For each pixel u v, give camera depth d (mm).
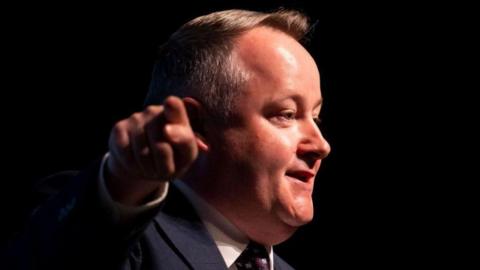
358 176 5648
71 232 1694
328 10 5496
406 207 5598
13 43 5047
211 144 2430
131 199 1667
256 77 2428
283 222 2436
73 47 5129
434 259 5539
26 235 1811
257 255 2467
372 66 5590
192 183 2455
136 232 1699
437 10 5566
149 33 5195
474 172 5520
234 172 2400
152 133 1501
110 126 5152
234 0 5152
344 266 5535
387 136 5645
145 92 5172
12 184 4980
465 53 5559
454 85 5578
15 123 5039
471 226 5512
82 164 5074
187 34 2592
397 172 5613
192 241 2295
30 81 5066
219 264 2275
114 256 1687
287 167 2404
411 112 5609
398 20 5578
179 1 5184
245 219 2420
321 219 5629
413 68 5598
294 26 2605
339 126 5652
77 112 5121
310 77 2508
